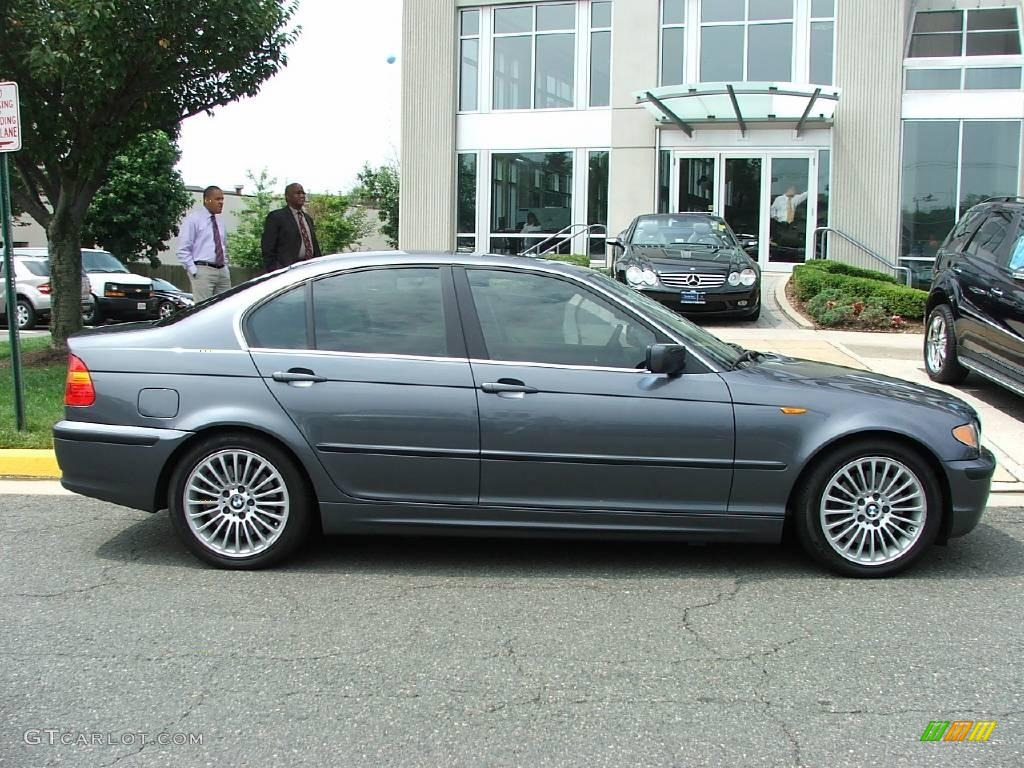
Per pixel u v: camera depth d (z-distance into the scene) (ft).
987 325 27.63
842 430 15.38
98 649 13.08
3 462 22.76
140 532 18.61
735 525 15.70
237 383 15.98
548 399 15.56
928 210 61.26
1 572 16.26
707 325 45.11
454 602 14.92
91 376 16.31
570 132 67.36
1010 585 15.69
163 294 64.34
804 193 62.54
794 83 56.39
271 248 32.58
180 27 30.96
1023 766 10.12
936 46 61.31
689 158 64.28
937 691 11.85
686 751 10.36
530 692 11.79
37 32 29.27
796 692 11.80
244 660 12.74
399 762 10.14
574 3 66.64
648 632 13.70
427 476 15.78
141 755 10.30
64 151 33.71
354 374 15.85
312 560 16.99
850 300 46.19
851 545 15.90
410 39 69.15
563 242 67.97
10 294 24.39
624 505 15.66
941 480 15.84
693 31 63.87
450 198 69.62
